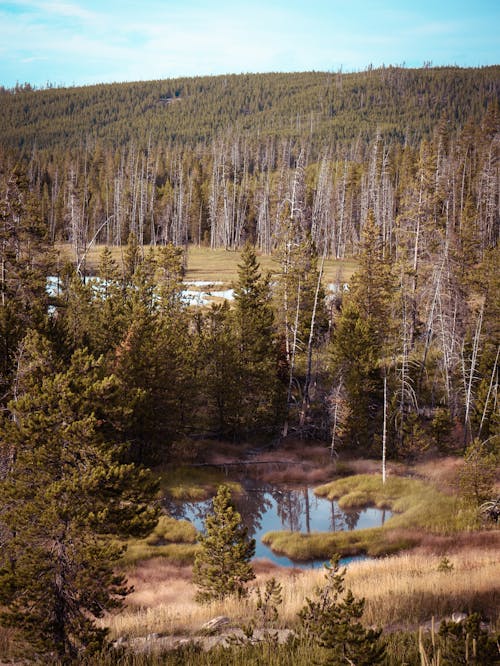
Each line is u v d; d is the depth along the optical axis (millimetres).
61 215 140000
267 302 60719
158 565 30781
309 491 45344
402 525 36688
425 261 59875
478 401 49938
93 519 15055
